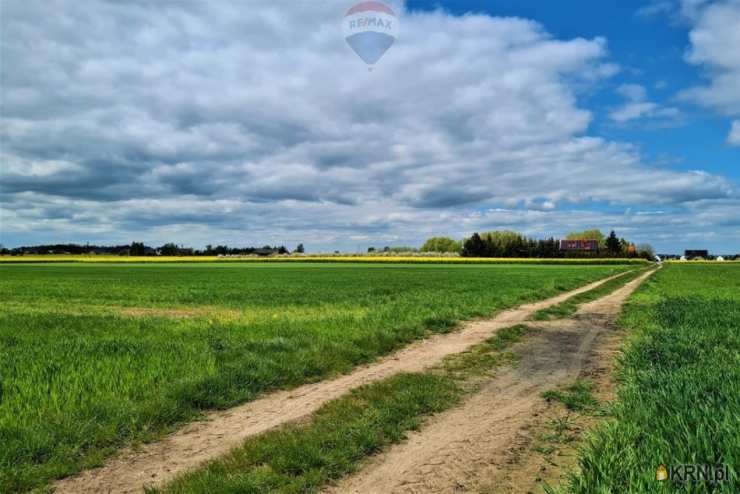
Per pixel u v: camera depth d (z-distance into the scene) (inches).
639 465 186.5
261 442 239.8
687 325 584.7
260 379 360.2
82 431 250.1
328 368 412.5
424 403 312.2
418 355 471.5
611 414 277.1
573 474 186.7
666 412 244.5
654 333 524.1
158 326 630.5
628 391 292.5
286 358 419.5
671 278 2149.4
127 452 240.2
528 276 2197.3
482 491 195.2
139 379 343.6
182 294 1269.7
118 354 430.0
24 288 1550.2
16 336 550.3
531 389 350.3
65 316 756.0
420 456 230.8
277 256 6299.2
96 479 211.9
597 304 985.5
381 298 1063.0
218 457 230.8
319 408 302.2
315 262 5068.9
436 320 653.3
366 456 231.6
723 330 546.3
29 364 384.8
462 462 223.1
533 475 208.5
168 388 322.3
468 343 528.7
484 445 243.3
